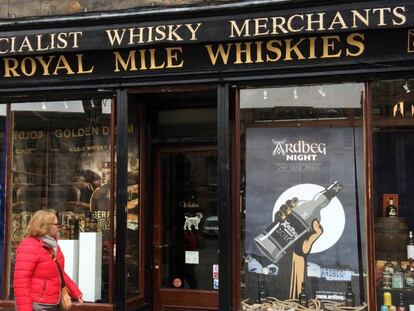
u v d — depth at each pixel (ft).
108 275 20.36
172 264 22.18
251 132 19.33
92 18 19.20
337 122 18.84
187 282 21.98
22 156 21.90
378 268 18.66
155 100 22.20
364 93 18.48
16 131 21.83
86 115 21.21
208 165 22.18
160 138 22.44
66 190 21.76
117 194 20.04
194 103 22.02
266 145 19.27
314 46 18.21
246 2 18.02
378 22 17.03
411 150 18.84
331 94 18.81
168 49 19.20
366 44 17.85
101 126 21.20
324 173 18.95
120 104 20.10
